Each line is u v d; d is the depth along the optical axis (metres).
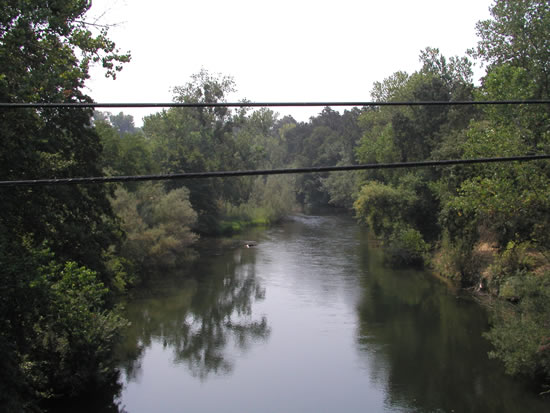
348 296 31.22
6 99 13.51
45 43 13.98
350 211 82.88
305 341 23.91
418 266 39.25
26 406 13.31
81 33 14.87
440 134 43.94
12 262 12.73
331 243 50.56
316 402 17.94
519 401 17.52
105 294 20.42
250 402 18.02
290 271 38.16
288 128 134.12
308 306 29.30
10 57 13.94
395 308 28.58
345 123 100.56
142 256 35.81
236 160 63.97
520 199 21.06
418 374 20.00
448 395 18.22
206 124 62.94
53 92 15.50
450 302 29.52
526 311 18.84
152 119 60.75
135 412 17.28
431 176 44.47
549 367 17.70
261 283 34.75
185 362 21.73
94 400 18.09
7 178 15.08
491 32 26.34
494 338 19.47
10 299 12.71
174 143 59.59
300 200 99.06
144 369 21.02
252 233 58.69
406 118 48.00
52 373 17.31
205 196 56.16
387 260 41.66
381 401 17.95
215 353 22.70
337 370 20.64
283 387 19.22
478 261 32.44
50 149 16.89
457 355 21.73
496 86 22.80
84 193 19.55
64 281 16.83
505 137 21.27
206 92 61.78
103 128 40.12
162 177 5.55
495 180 21.55
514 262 27.56
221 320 27.14
